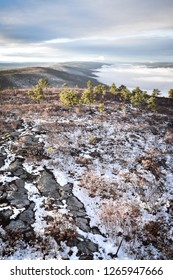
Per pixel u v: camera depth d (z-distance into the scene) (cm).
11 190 1675
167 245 1430
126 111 4350
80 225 1446
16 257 1198
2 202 1555
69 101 3962
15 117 3288
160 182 2091
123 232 1448
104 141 2803
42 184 1775
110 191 1819
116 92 5906
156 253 1357
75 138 2739
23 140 2430
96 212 1584
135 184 1961
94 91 5612
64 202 1628
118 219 1521
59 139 2603
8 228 1351
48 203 1595
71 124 3167
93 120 3525
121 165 2273
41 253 1232
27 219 1433
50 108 3928
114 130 3206
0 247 1232
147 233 1480
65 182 1848
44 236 1327
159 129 3553
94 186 1845
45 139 2544
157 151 2725
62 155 2255
